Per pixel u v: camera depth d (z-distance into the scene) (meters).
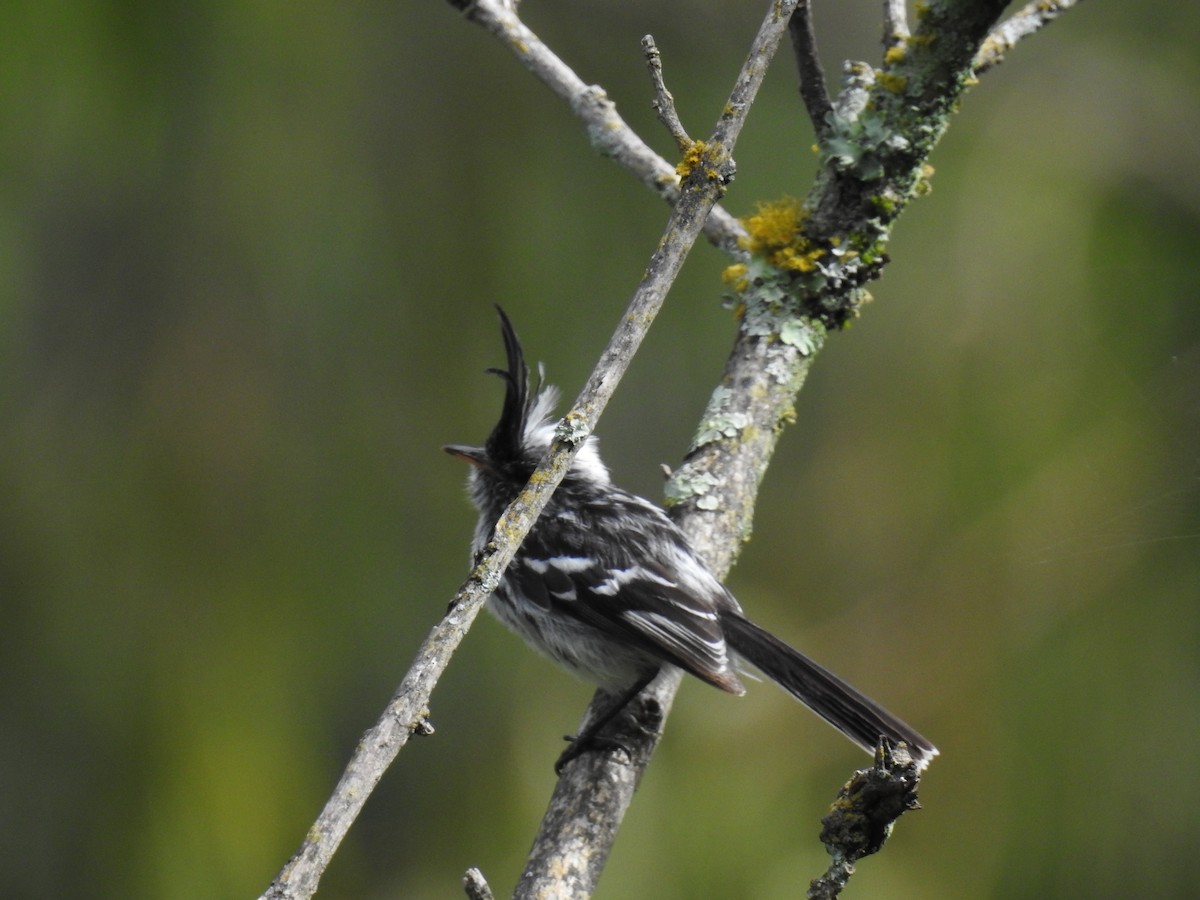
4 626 10.75
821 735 10.63
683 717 10.75
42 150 11.05
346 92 11.84
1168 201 12.95
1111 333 11.85
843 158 7.47
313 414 11.48
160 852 10.39
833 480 12.15
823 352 12.59
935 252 12.41
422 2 12.23
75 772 10.62
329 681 11.10
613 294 12.22
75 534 10.92
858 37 14.58
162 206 11.44
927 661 11.30
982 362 11.91
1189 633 11.06
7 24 10.68
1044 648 11.16
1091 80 13.54
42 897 10.34
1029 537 11.39
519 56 8.22
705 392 12.88
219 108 11.34
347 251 11.70
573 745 6.96
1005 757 10.88
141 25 11.00
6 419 11.09
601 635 7.86
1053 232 12.38
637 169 7.97
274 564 11.12
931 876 10.42
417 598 11.50
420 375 11.77
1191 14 14.00
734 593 12.00
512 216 12.09
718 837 10.19
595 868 6.21
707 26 13.64
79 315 11.38
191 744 10.56
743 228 7.99
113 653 10.75
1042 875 10.49
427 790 11.38
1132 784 10.66
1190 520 11.13
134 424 11.23
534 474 4.81
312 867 4.00
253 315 11.52
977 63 7.82
